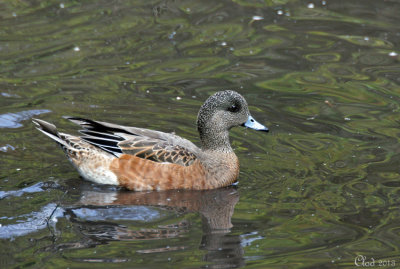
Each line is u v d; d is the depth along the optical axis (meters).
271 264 9.20
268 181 12.10
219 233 10.12
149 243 9.77
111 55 17.75
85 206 11.10
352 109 15.09
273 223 10.47
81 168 12.24
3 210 10.71
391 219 10.54
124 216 10.77
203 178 12.19
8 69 16.66
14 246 9.59
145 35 19.06
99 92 15.69
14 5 20.86
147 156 12.17
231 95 12.66
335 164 12.61
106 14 20.45
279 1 21.69
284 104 15.30
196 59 17.70
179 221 10.62
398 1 21.53
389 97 15.65
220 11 20.94
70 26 19.44
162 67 17.20
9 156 12.73
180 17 20.44
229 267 9.09
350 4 21.48
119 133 12.45
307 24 20.05
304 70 17.11
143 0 21.61
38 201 11.13
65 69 16.83
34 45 18.12
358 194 11.41
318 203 11.15
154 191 12.08
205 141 12.80
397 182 11.80
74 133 13.71
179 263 9.18
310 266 9.14
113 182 12.19
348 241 9.86
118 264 9.12
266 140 13.78
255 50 18.30
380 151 13.09
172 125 14.30
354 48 18.44
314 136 13.84
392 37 19.08
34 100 15.09
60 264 9.09
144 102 15.23
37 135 13.68
